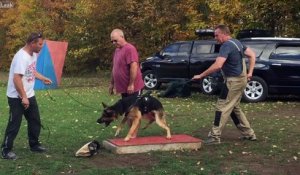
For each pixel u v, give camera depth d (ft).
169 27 71.77
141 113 25.29
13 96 23.24
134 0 75.46
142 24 74.23
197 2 71.41
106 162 22.61
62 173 20.80
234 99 26.68
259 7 61.11
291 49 45.70
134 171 20.94
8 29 109.29
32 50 23.38
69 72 94.22
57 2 93.04
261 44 46.62
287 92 45.62
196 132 30.78
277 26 61.67
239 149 25.34
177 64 54.95
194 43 54.49
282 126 32.60
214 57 52.16
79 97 51.72
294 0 57.41
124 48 25.84
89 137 28.68
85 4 82.53
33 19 99.60
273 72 45.50
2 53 113.60
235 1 64.44
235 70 26.23
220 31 26.32
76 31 84.94
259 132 30.32
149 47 74.54
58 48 66.39
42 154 24.25
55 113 38.99
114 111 25.05
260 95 46.11
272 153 24.43
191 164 22.11
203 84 51.26
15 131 23.39
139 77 25.96
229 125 32.96
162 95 48.42
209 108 41.93
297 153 24.39
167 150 24.86
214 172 20.83
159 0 72.95
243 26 63.67
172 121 34.99
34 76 24.11
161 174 20.43
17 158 23.32
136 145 24.38
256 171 21.11
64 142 27.30
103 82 76.23
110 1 78.02
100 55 85.51
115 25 78.43
